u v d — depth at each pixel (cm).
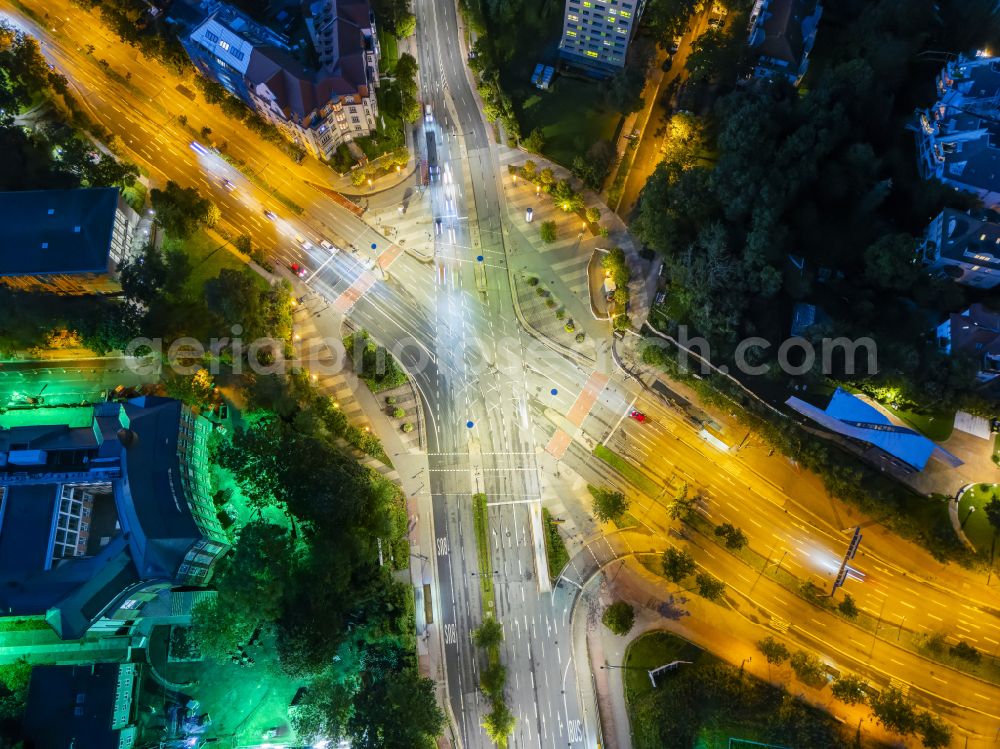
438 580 16738
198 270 18988
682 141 18525
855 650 16012
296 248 19325
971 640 15838
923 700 15625
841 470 16425
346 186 19900
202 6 19588
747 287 16700
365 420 17875
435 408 17962
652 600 16500
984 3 17550
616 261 18012
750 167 16675
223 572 15762
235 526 16975
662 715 15050
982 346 15700
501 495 17262
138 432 15625
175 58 19962
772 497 17050
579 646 16275
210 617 14725
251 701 15788
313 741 14962
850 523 16738
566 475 17412
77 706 14575
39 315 17762
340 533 15488
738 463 17300
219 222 19438
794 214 17375
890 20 18262
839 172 17175
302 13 19450
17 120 19950
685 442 17512
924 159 17450
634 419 17725
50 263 17188
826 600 16212
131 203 19400
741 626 16275
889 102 17600
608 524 17050
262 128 19675
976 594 16038
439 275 19025
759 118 16938
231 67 18512
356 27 18512
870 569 16375
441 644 16338
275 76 17912
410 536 17038
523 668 16162
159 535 14888
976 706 15500
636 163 19488
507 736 15775
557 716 15888
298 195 19812
